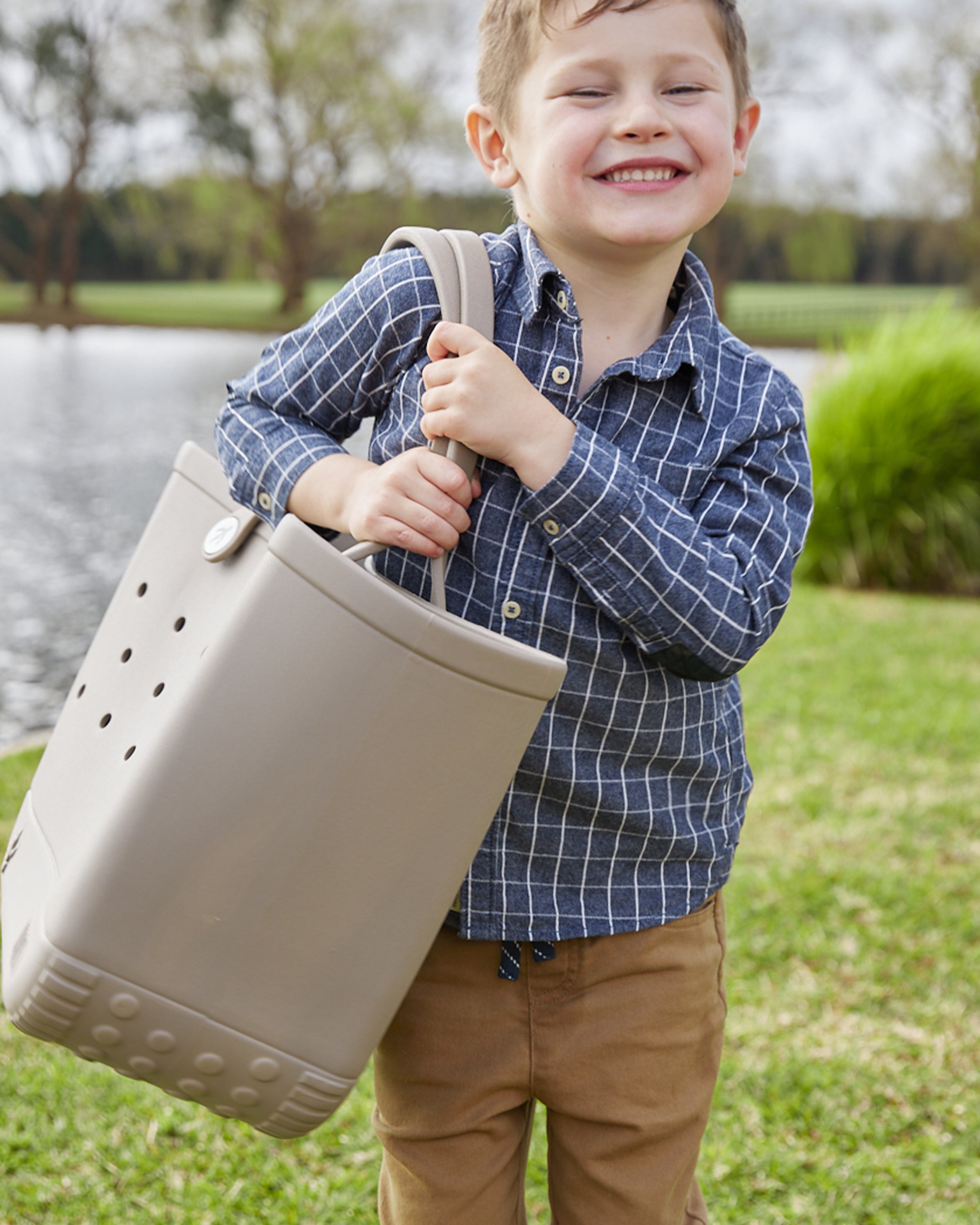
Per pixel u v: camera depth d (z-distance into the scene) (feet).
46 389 55.26
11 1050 7.43
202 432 43.04
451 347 3.61
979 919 9.45
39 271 121.90
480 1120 4.12
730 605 3.73
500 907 3.97
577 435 3.62
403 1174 4.24
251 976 3.43
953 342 24.81
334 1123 6.93
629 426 3.93
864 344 26.27
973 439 23.71
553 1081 4.11
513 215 5.22
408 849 3.44
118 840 3.35
